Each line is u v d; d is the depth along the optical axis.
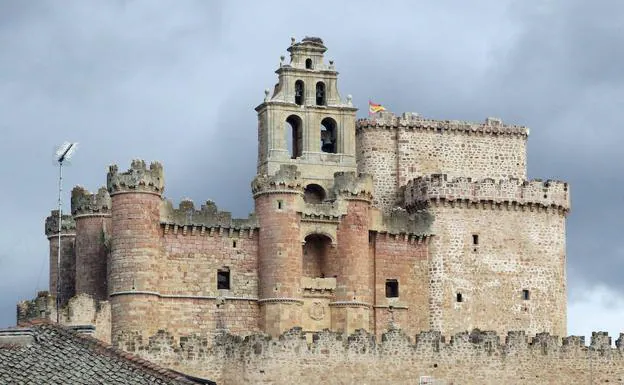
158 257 132.25
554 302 143.38
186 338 119.06
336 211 137.38
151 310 130.75
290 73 142.88
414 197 143.50
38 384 77.12
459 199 142.00
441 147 148.25
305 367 120.94
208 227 134.12
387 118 147.62
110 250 133.50
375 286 139.25
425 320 140.25
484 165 149.00
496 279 141.88
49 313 126.44
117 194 131.62
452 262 141.25
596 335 129.88
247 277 135.25
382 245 139.88
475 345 126.31
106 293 138.00
